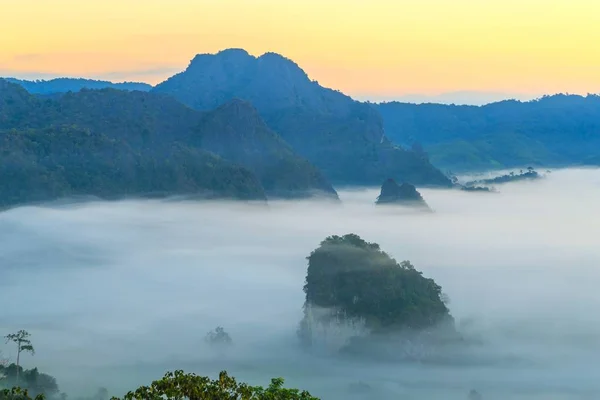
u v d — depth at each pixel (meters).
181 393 49.81
